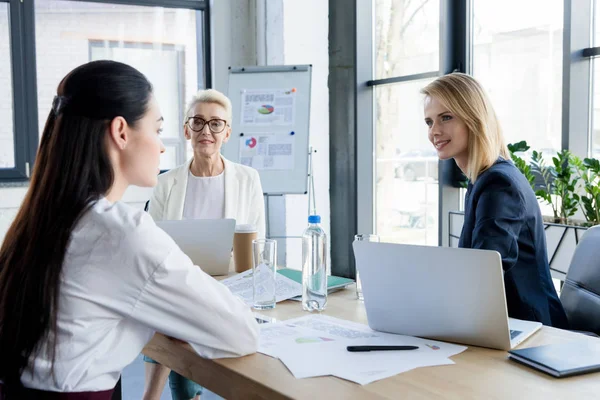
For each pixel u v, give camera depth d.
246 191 2.87
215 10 4.89
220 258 2.22
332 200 4.93
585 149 3.26
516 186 1.82
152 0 4.80
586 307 1.78
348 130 4.75
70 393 1.16
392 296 1.46
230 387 1.26
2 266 1.20
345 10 4.66
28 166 4.57
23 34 4.48
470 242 1.90
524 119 3.57
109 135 1.25
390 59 4.55
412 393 1.10
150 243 1.21
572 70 3.18
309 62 4.74
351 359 1.29
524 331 1.46
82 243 1.18
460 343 1.40
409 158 4.42
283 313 1.72
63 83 1.25
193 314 1.27
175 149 5.00
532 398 1.07
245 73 4.46
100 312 1.20
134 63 4.83
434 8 4.12
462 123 1.98
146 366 2.40
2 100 4.49
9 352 1.15
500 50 3.68
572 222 2.94
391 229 4.65
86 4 4.64
